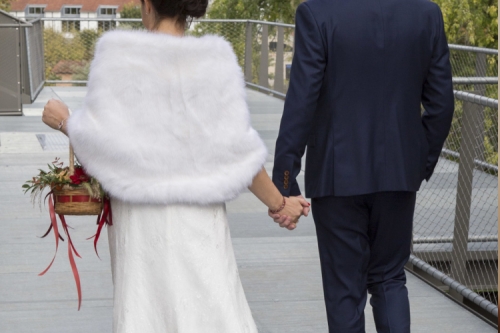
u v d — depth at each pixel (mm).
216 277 2420
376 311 3178
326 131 3018
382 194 3037
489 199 6105
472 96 4617
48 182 2523
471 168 5082
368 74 2969
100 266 5230
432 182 6055
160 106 2355
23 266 5191
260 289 4844
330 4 2965
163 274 2396
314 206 3146
